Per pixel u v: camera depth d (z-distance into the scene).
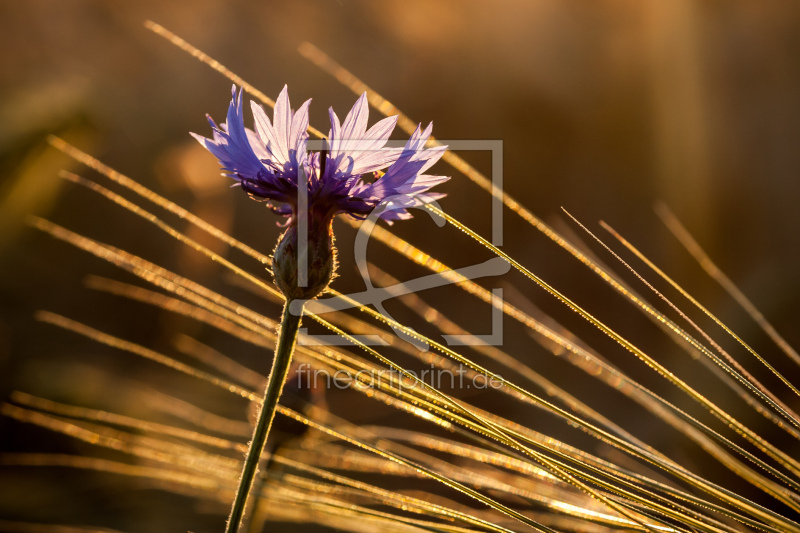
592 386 0.73
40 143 0.85
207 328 0.80
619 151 0.99
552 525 0.40
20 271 0.84
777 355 0.67
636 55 1.02
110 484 0.58
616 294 0.81
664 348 0.76
